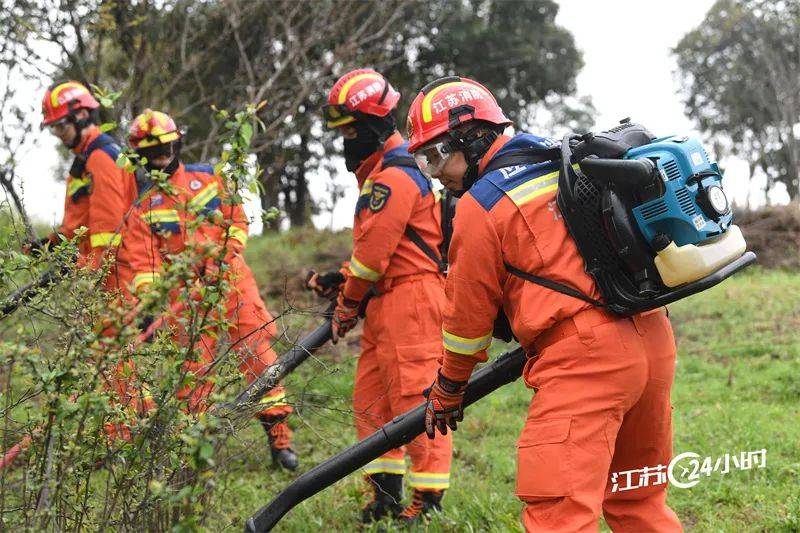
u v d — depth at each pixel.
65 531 3.05
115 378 3.04
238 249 5.33
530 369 3.25
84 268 3.18
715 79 40.84
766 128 40.62
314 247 14.17
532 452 3.07
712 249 2.95
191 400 3.20
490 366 3.47
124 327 2.72
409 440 3.63
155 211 5.54
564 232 3.11
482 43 22.91
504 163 3.24
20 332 2.79
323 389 6.78
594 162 2.94
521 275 3.15
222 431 3.04
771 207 13.43
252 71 10.81
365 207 4.68
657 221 2.95
